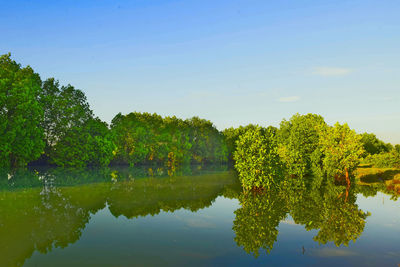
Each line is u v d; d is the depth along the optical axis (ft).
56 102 178.70
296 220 43.09
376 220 43.06
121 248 30.27
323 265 26.12
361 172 119.44
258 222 42.06
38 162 181.68
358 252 29.48
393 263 26.58
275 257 27.94
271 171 70.69
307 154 114.62
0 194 64.69
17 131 135.23
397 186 81.15
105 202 56.90
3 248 29.78
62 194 66.03
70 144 183.42
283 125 158.30
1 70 134.72
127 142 248.52
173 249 30.12
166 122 315.99
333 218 44.47
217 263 26.25
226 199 61.98
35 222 40.06
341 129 96.07
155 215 46.16
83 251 29.25
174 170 175.22
